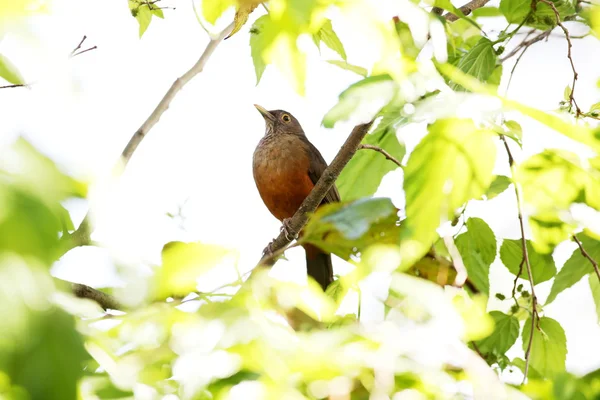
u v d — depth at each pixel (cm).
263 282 264
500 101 270
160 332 251
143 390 235
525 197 344
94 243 239
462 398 251
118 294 250
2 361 156
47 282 158
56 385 160
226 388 240
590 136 264
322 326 265
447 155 279
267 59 249
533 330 686
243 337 242
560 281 717
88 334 203
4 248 149
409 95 258
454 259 368
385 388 239
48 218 153
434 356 246
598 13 524
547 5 680
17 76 186
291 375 238
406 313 254
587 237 705
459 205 281
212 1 279
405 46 286
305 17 239
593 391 290
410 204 282
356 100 256
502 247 754
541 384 298
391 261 280
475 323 267
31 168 153
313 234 305
